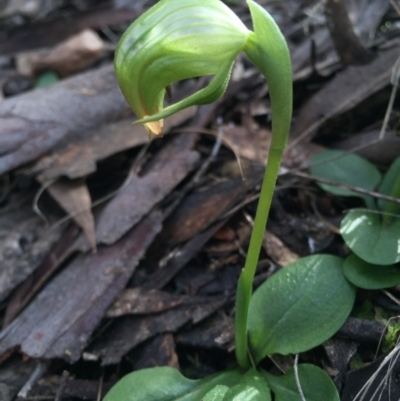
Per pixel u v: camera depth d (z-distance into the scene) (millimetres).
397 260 71
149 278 86
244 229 90
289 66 53
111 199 93
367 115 103
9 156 95
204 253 89
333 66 112
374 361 67
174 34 51
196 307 81
